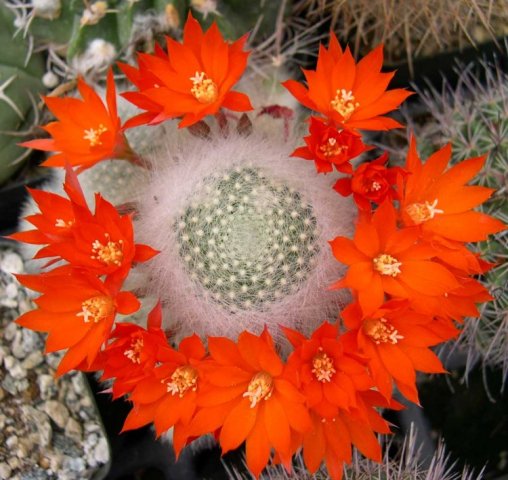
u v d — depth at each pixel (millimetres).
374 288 156
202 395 158
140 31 216
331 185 181
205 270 169
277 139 193
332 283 172
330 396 156
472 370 290
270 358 153
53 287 161
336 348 155
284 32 270
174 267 173
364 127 173
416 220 169
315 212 173
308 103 172
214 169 177
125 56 226
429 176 171
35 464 247
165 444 271
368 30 268
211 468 275
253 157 178
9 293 264
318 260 171
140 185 198
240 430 159
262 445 159
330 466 167
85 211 159
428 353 162
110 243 161
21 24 236
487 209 218
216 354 157
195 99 175
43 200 168
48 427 252
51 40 246
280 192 173
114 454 268
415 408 281
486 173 217
